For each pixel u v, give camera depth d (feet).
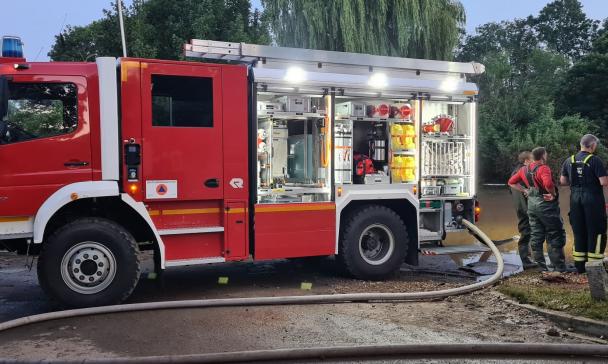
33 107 18.74
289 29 63.82
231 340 15.40
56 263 18.38
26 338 15.64
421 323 17.06
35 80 18.67
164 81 20.27
